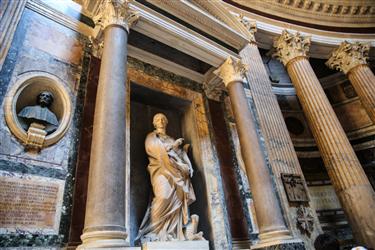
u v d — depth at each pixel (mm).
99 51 4660
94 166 2998
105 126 3201
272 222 4180
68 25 4457
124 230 2742
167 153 4809
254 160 4672
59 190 3355
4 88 3336
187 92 6035
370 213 5805
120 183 2951
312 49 9844
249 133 4930
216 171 5383
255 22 8523
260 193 4406
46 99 3648
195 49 5258
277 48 8898
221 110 6340
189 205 5180
